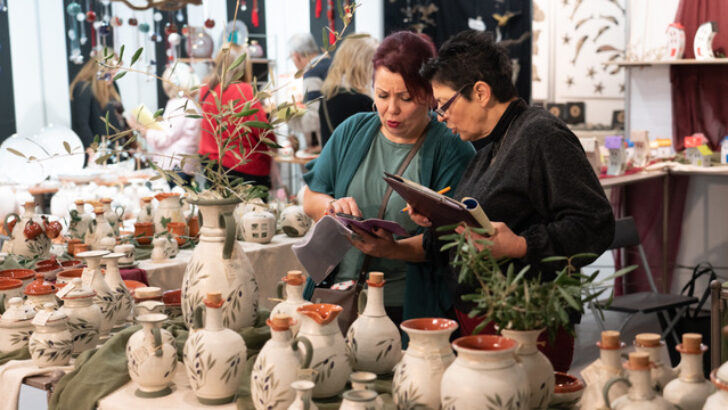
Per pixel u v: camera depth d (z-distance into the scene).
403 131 2.34
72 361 1.99
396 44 2.26
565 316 1.42
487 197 1.93
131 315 2.27
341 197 2.46
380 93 2.29
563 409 1.63
